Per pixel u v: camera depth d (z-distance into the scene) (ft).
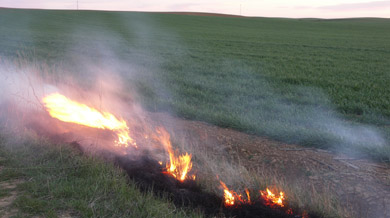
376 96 40.16
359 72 61.00
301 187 15.56
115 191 13.79
